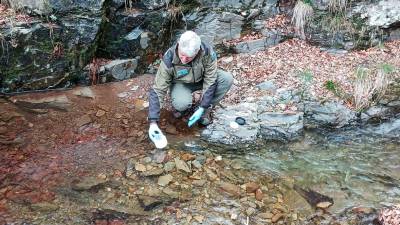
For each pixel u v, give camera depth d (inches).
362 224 101.5
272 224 100.4
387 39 162.1
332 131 131.4
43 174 110.8
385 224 100.3
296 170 117.5
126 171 113.2
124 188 108.0
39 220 97.6
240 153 122.4
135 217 100.1
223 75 126.0
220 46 158.1
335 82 143.3
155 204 103.8
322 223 101.3
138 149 121.1
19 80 140.6
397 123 132.8
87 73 146.1
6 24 137.3
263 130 129.0
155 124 120.1
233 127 129.0
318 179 114.7
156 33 152.5
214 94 128.3
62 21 140.6
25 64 139.6
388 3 161.2
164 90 119.7
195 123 131.1
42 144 121.1
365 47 160.2
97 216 99.7
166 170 114.1
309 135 129.8
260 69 150.2
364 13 161.3
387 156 123.3
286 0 166.1
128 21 148.7
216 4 160.9
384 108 136.1
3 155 116.0
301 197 108.5
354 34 159.9
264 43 160.1
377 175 116.4
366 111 135.2
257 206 105.0
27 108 134.6
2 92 140.7
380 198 109.0
